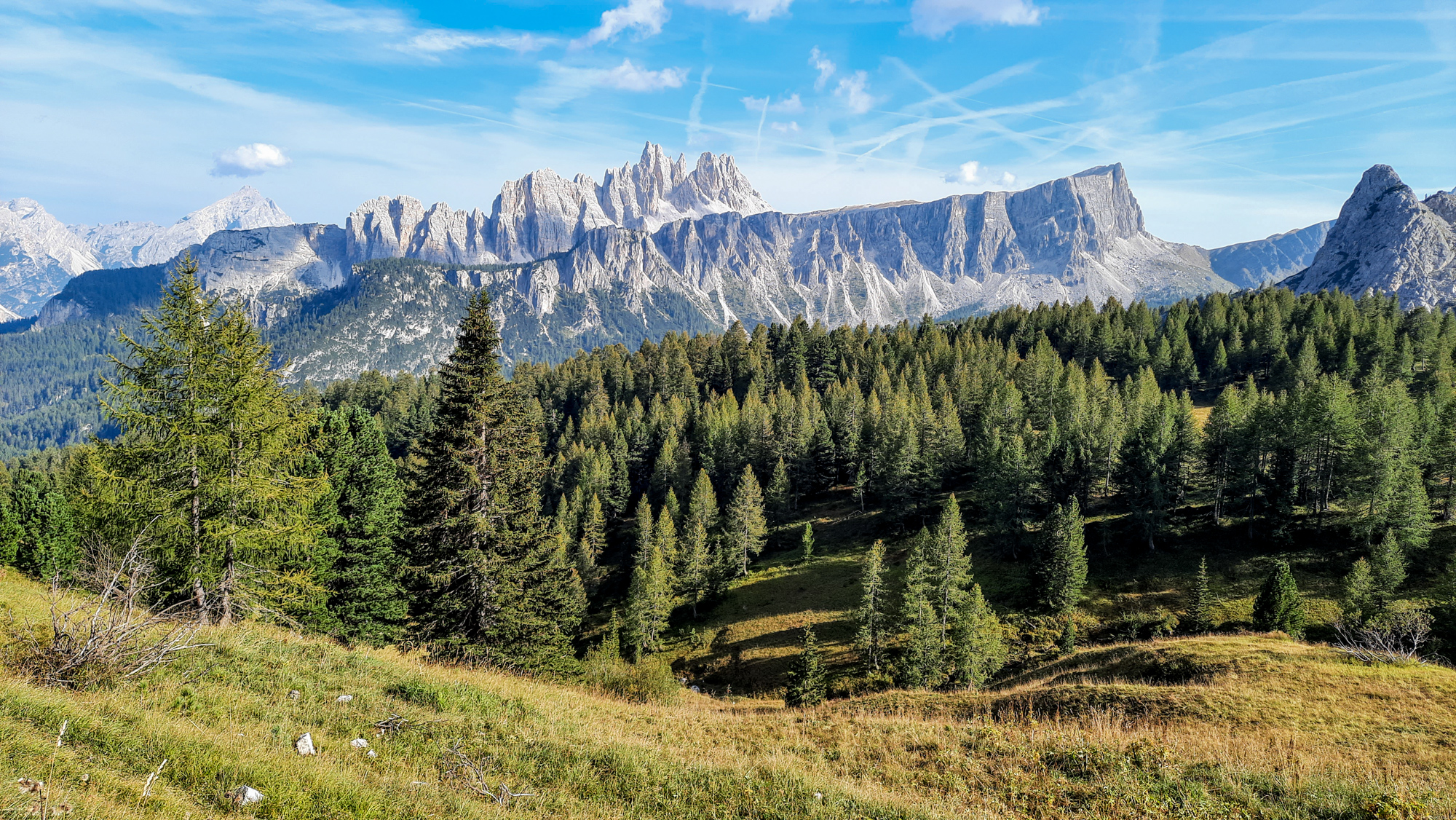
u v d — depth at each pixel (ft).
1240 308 434.71
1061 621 192.44
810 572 254.68
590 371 482.28
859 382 413.39
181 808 27.86
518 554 97.30
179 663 47.70
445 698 50.93
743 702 154.81
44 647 42.80
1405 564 171.73
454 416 96.43
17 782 25.89
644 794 41.19
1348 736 62.64
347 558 130.72
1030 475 235.20
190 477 81.76
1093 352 424.46
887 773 53.36
